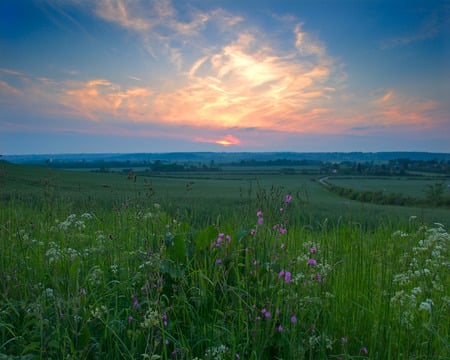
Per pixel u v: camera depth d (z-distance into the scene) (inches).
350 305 141.6
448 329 133.3
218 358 109.3
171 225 207.2
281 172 4968.0
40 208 321.4
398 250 199.8
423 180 3627.0
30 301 134.7
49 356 113.5
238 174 4621.1
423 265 177.5
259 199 167.9
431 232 198.5
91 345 117.0
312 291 139.6
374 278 167.0
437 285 150.2
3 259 161.0
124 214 236.4
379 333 124.8
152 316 109.0
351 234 239.9
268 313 115.4
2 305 132.0
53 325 122.3
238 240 164.7
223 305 143.4
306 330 124.0
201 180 3486.7
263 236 160.6
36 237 218.4
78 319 118.8
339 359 115.6
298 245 200.4
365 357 118.2
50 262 151.7
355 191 1936.5
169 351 121.7
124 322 129.6
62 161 6402.6
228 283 155.1
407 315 126.1
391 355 122.1
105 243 193.3
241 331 124.3
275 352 122.0
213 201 469.4
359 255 182.9
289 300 125.3
